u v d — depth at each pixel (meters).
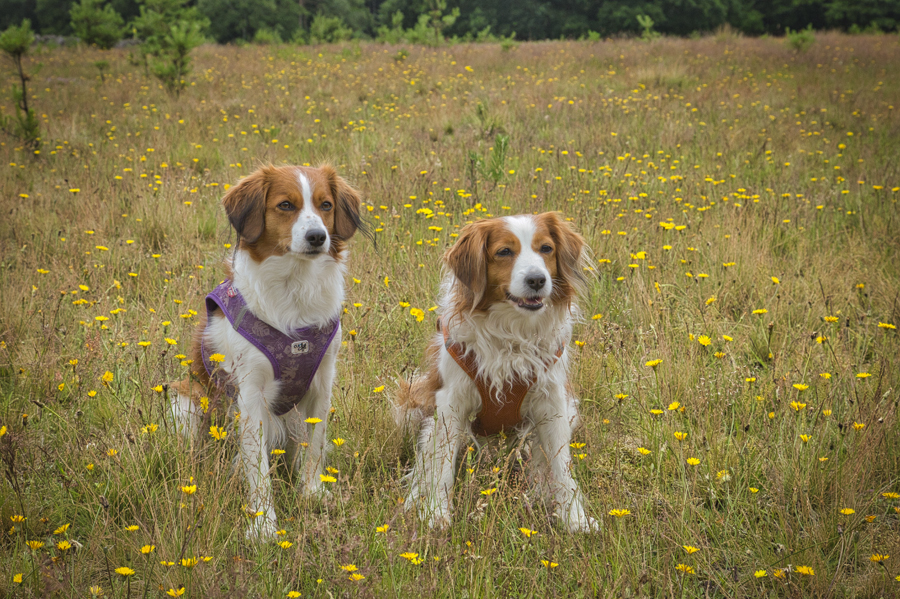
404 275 5.11
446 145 9.25
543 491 3.16
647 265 5.22
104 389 3.62
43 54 23.75
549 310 3.34
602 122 10.35
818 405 3.52
